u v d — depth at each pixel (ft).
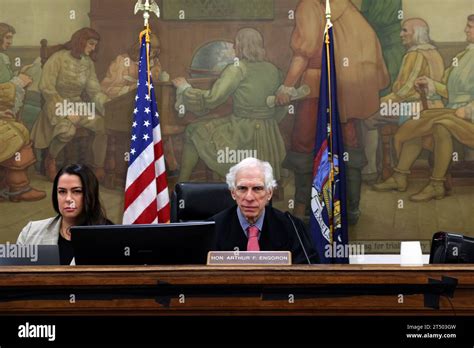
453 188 21.08
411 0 21.21
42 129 20.97
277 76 21.17
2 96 20.94
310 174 21.01
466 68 21.15
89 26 21.09
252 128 21.13
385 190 21.03
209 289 8.00
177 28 21.20
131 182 19.40
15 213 20.84
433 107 21.15
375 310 7.99
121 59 21.09
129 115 21.03
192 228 9.28
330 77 20.18
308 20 21.16
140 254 9.23
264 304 8.00
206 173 21.12
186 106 21.15
